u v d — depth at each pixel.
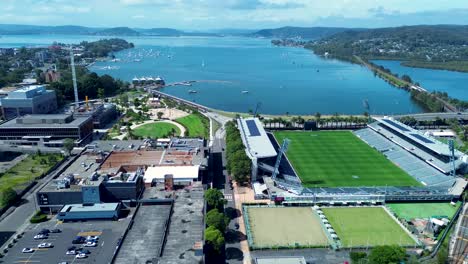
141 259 157.12
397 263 156.12
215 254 174.25
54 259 167.50
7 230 194.25
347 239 191.00
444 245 183.00
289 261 163.75
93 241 179.12
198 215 195.12
